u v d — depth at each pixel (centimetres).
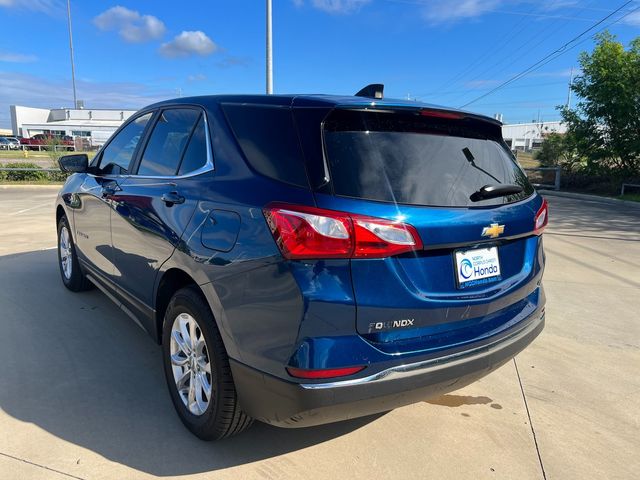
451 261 235
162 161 321
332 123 228
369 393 212
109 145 423
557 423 305
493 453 274
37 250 689
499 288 259
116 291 376
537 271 291
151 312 318
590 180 1858
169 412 300
